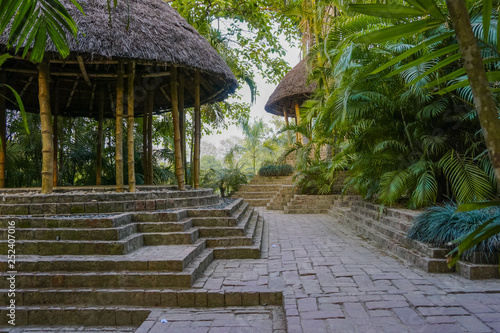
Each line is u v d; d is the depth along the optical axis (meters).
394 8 1.00
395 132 6.07
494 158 0.80
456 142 5.55
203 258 3.95
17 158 8.95
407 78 4.99
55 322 3.13
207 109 12.27
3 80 6.64
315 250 4.84
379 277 3.53
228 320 2.86
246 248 4.45
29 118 8.93
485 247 3.52
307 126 10.85
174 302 3.18
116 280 3.33
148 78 7.98
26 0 1.76
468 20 0.85
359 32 5.48
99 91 8.56
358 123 6.34
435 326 2.42
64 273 3.38
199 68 5.57
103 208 4.75
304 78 13.64
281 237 5.90
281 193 11.20
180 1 11.15
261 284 3.38
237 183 13.38
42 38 1.93
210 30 11.63
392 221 5.31
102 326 3.10
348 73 6.36
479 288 3.13
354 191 10.40
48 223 4.00
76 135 10.26
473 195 4.47
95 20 4.90
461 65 5.02
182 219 4.79
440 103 5.12
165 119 11.95
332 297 3.00
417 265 3.90
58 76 7.73
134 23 5.21
